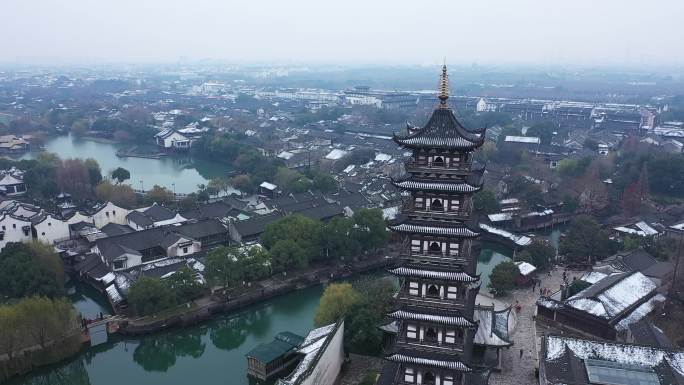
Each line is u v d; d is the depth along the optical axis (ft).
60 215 521.24
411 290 221.46
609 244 450.30
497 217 534.78
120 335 336.49
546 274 424.46
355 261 442.50
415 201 215.31
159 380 306.76
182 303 366.63
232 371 312.09
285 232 429.38
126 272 393.91
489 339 272.72
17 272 350.64
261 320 372.17
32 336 298.76
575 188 602.44
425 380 229.86
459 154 207.10
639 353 258.37
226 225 506.07
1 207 523.29
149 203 578.25
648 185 599.98
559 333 321.52
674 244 453.58
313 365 243.40
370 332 289.33
